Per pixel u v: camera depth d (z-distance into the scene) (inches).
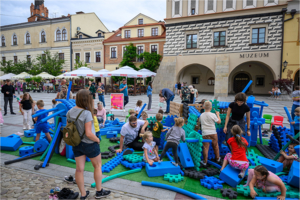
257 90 1063.0
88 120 112.0
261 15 806.5
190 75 1201.4
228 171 143.5
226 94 861.2
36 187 134.5
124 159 177.3
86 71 638.5
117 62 1223.5
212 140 166.9
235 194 123.7
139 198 122.2
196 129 196.1
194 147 162.4
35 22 1371.8
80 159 117.1
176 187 130.3
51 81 1141.7
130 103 580.1
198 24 906.1
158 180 143.7
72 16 1294.3
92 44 1267.2
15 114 403.5
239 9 831.7
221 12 855.7
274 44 804.0
